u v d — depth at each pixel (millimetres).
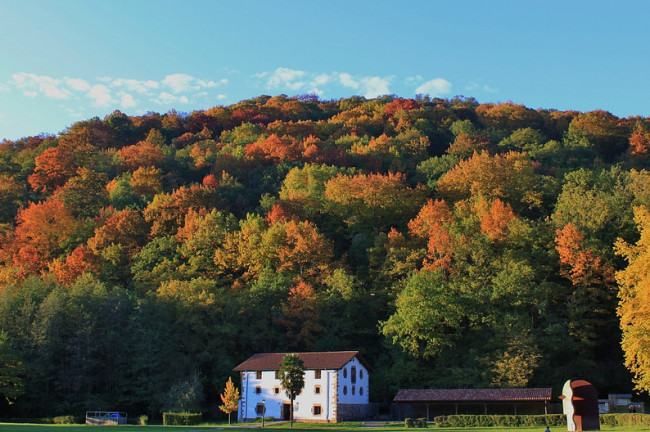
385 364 98000
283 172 166875
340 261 117250
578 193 117000
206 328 98688
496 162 145125
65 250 130000
